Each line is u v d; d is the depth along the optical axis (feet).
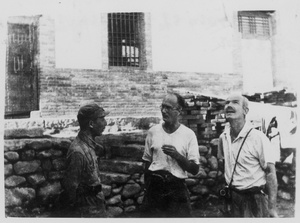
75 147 14.01
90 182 14.08
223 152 14.73
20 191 15.52
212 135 17.03
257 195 13.62
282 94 17.60
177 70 18.04
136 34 18.16
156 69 17.88
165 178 14.37
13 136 15.69
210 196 16.74
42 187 15.62
